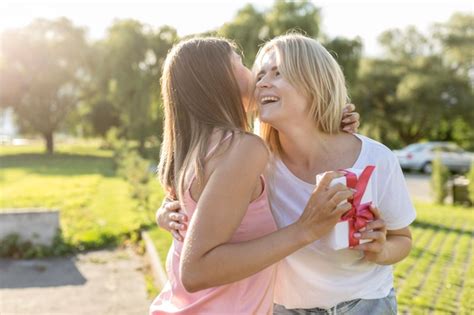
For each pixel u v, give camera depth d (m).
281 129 1.81
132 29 35.47
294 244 1.48
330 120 1.81
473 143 41.78
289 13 25.06
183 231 1.68
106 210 11.37
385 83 36.41
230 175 1.50
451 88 35.06
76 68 41.25
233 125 1.61
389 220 1.83
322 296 1.83
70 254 7.68
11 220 7.61
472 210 12.40
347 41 26.19
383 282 1.88
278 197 1.89
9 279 6.41
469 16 37.16
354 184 1.54
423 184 19.53
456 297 5.05
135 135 34.41
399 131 38.19
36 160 33.59
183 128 1.65
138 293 5.79
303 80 1.74
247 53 23.17
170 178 1.76
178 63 1.69
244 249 1.46
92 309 5.27
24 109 41.97
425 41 38.06
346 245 1.59
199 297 1.65
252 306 1.63
